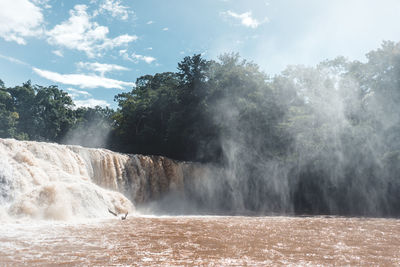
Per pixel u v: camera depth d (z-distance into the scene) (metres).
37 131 74.06
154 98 49.69
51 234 11.92
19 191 18.59
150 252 9.20
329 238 12.58
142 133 48.25
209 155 41.28
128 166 30.83
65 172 21.92
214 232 13.76
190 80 45.66
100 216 18.39
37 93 76.75
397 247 10.69
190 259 8.44
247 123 38.31
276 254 9.27
